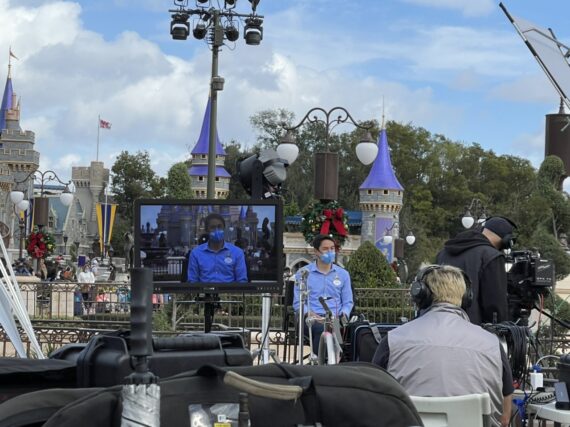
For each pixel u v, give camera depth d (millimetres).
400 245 50438
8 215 79062
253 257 6809
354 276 26719
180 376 3023
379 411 3164
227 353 4141
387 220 77500
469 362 4746
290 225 69938
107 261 58031
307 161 91938
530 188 94312
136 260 6742
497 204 96688
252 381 2908
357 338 6969
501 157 99750
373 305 20656
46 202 33406
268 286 6848
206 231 6762
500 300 6816
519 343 6105
